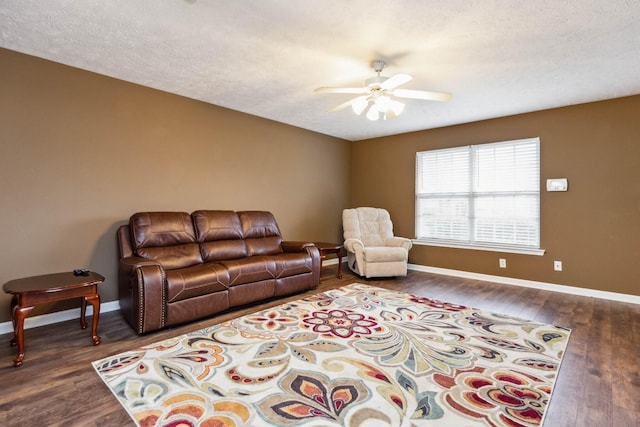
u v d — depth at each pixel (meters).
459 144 4.81
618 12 2.06
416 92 2.71
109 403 1.69
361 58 2.78
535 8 2.04
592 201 3.75
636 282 3.50
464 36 2.39
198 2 2.02
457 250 4.82
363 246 4.84
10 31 2.37
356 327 2.74
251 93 3.70
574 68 2.91
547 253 4.04
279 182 4.93
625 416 1.59
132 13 2.14
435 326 2.77
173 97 3.71
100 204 3.18
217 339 2.50
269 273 3.46
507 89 3.43
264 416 1.58
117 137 3.28
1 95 2.63
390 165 5.65
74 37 2.46
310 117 4.64
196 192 3.93
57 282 2.32
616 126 3.61
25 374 1.98
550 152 4.02
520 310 3.21
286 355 2.22
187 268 3.11
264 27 2.30
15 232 2.70
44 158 2.84
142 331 2.56
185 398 1.73
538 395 1.76
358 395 1.76
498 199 4.45
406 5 2.03
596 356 2.22
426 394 1.77
